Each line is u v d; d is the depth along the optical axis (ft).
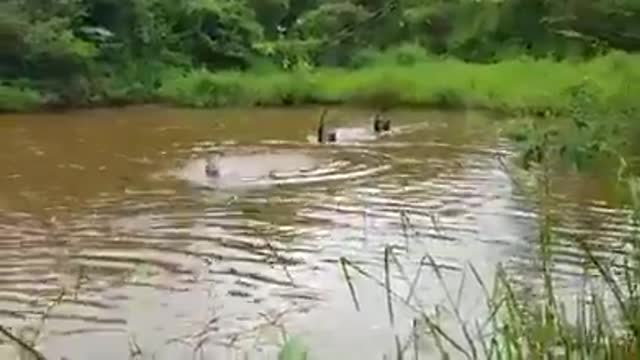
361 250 30.04
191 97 79.36
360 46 81.30
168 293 26.02
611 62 56.34
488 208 35.68
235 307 24.50
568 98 52.47
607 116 34.88
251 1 89.81
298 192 41.14
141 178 45.44
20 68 77.56
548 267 10.11
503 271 10.82
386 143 56.18
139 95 80.18
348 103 76.59
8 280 27.53
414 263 27.09
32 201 40.34
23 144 57.82
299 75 81.25
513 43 73.10
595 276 11.08
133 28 83.76
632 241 9.52
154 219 36.06
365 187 42.09
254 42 88.28
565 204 31.12
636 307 8.27
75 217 36.81
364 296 24.53
